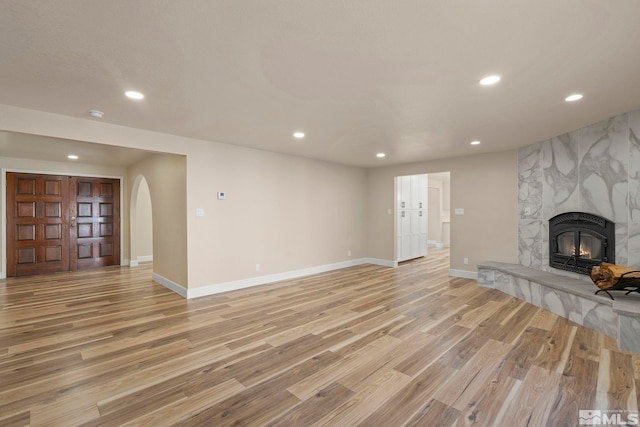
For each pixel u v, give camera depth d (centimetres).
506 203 498
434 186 1033
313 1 145
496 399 196
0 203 548
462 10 152
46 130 304
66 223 615
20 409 186
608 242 334
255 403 192
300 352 262
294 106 291
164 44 184
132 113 311
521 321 333
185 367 237
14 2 143
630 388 205
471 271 543
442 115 318
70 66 211
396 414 182
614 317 282
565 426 170
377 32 172
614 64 208
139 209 729
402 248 727
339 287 486
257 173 500
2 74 221
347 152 521
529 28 167
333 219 636
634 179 308
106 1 144
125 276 568
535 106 291
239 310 372
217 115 318
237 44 184
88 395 201
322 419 177
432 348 269
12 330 309
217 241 452
